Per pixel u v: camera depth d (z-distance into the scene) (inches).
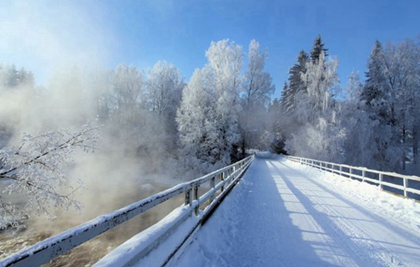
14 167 196.1
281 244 175.0
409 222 238.4
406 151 1179.9
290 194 365.7
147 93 1413.6
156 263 101.3
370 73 1307.8
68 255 311.6
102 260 77.7
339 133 1074.1
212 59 1229.1
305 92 1389.0
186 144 1087.0
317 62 1317.7
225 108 1097.4
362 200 339.3
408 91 1150.3
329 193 387.9
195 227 165.8
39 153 200.5
